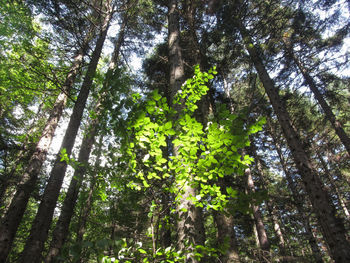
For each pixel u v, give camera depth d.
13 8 7.02
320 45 7.68
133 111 1.86
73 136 4.29
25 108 10.05
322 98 8.84
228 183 7.95
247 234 9.88
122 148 1.97
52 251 3.34
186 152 1.94
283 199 8.27
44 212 3.71
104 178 2.20
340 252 4.45
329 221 4.81
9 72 7.16
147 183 2.13
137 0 8.65
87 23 7.41
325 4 6.80
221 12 7.41
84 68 7.48
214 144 1.77
